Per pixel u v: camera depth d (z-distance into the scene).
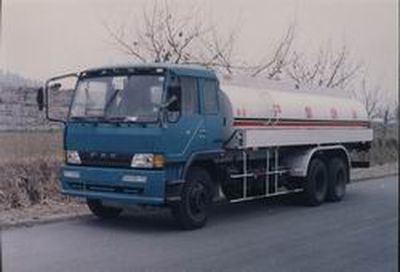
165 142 9.53
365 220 10.81
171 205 9.77
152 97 9.64
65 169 10.20
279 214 11.77
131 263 7.62
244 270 7.38
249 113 11.38
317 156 13.26
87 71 10.30
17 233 9.14
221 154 10.65
